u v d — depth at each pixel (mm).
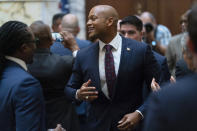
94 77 3455
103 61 3469
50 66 3818
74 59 3879
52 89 3865
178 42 5266
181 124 1758
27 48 2891
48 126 3863
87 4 6781
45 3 5965
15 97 2693
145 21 6574
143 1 7762
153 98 1835
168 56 5359
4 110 2732
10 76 2775
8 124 2742
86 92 3289
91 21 3461
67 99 3803
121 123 3322
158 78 3465
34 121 2688
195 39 1834
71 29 5441
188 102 1769
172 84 1852
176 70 3498
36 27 3805
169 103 1782
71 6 6727
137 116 3312
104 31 3432
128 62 3422
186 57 1976
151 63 3465
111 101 3449
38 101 2746
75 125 4023
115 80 3424
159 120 1780
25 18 5422
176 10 8008
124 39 3543
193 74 1854
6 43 2840
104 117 3473
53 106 3881
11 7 5023
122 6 7547
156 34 6348
